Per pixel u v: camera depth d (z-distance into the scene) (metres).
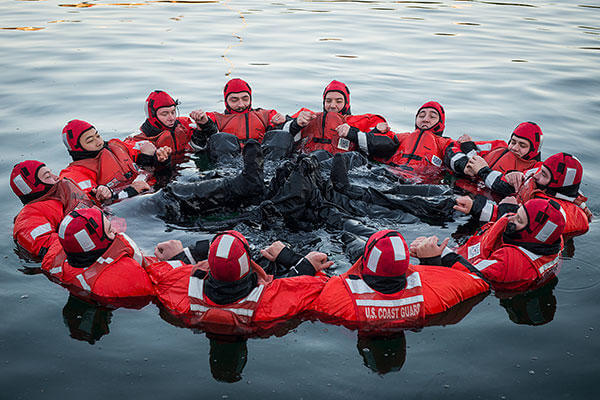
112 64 9.91
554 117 7.68
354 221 4.45
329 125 6.55
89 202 4.69
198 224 4.62
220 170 5.79
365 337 3.18
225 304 3.28
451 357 2.99
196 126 6.54
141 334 3.19
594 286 3.72
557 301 3.55
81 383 2.77
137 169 5.80
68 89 8.44
